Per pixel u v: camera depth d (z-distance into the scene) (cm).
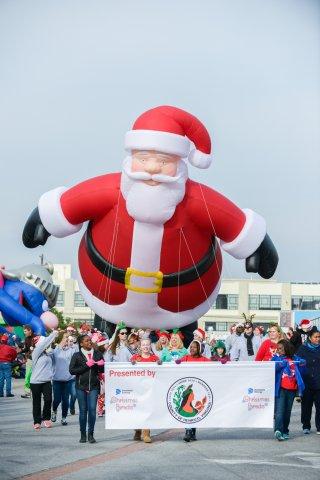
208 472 1116
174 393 1448
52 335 1678
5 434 1571
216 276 2266
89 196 2109
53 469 1141
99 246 2175
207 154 1998
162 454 1287
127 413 1443
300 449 1348
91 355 1451
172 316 2256
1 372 2469
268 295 9756
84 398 1446
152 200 1980
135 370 1442
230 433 1584
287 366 1462
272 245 2228
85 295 2320
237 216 2130
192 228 2108
